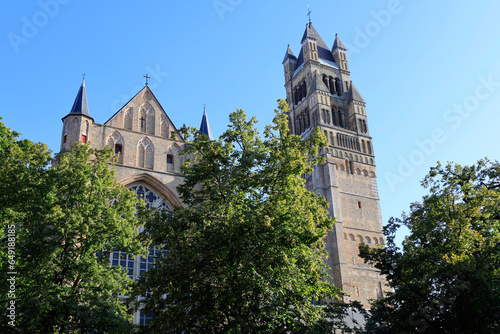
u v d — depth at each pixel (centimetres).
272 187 3200
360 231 8225
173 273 2789
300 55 10538
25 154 3453
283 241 2805
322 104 9212
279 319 2891
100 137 4872
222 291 2738
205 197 3341
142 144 5028
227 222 2859
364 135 9281
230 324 2786
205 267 2784
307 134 9244
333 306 3669
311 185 8588
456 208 3700
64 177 3441
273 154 3256
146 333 2856
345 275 7562
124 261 4428
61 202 3378
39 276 3073
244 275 2673
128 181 4759
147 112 5234
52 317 3069
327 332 3069
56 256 3198
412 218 4294
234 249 2731
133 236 3512
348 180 8606
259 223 2791
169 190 4878
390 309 3775
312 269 3005
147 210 3133
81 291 3244
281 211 2980
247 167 3169
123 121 5056
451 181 4388
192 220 2959
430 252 3562
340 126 9494
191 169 3291
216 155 3212
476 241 3650
